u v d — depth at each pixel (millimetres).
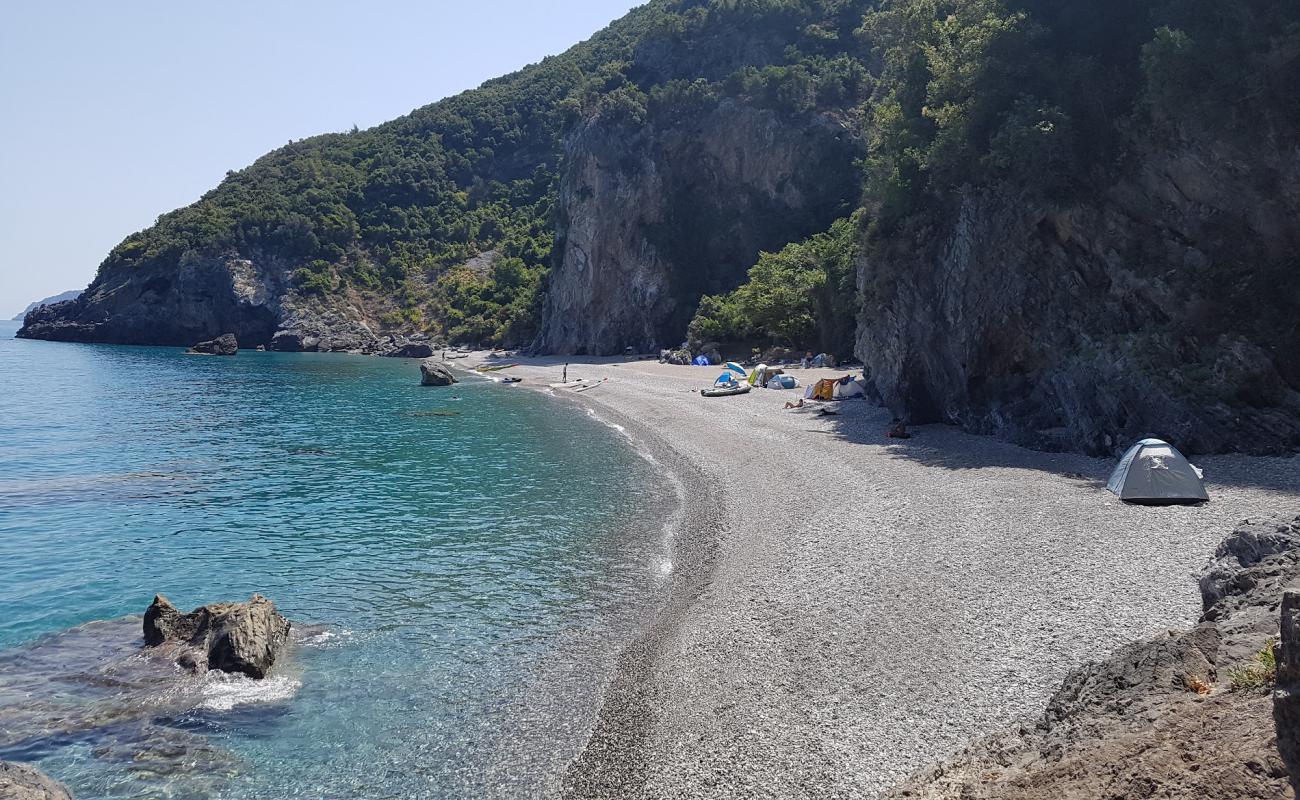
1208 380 26016
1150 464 20703
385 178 151125
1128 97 30578
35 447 38469
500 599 17906
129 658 15086
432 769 11594
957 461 27750
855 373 53188
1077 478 23875
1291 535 12172
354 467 32938
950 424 36156
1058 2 32844
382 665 14852
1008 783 8641
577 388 60469
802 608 15695
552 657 14922
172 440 40312
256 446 38250
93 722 12977
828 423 37969
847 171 88312
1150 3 30688
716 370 66688
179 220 132750
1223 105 27266
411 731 12602
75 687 14102
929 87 35469
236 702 13570
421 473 31516
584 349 99812
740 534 21359
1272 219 27047
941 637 13742
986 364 34031
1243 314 27078
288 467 33125
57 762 11930
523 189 153500
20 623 17203
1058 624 13711
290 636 16156
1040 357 32281
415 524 24219
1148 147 29297
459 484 29422
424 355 109500
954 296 34469
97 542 22906
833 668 13125
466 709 13195
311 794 11125
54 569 20672
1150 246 29234
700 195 96438
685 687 13141
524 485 28984
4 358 96375
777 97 91250
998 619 14195
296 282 129000
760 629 14945
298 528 24062
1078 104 31312
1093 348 29094
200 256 125000
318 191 144250
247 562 20984
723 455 32156
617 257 97188
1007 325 32938
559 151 158000
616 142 96188
